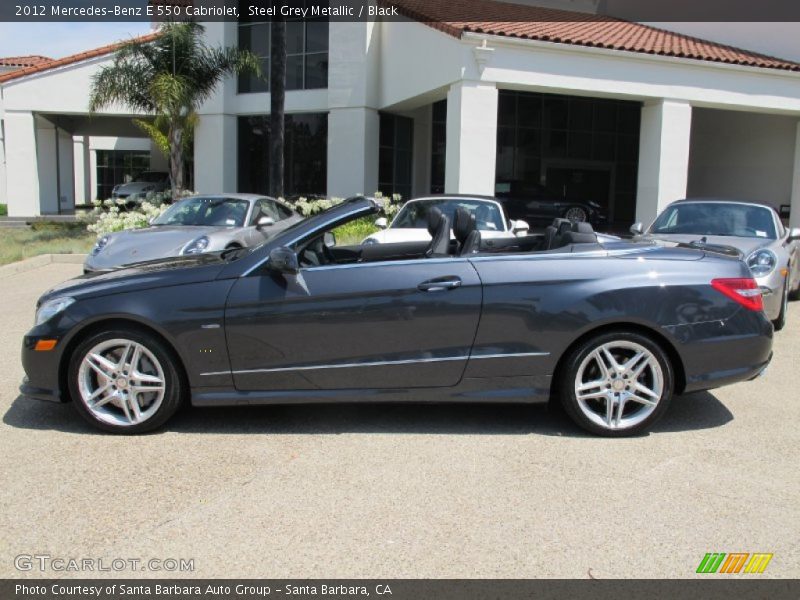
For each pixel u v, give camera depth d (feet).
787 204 62.69
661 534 11.18
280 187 52.01
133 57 56.75
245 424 15.97
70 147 91.15
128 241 30.83
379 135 67.31
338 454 14.25
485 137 46.06
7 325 26.50
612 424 15.25
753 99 52.26
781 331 26.96
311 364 15.11
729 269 15.57
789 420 16.62
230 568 10.13
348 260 19.02
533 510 11.92
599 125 77.66
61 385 15.35
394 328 15.03
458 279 15.08
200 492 12.48
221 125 70.44
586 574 10.05
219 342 14.97
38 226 65.41
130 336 14.96
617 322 15.07
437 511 11.85
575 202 68.69
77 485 12.71
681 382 15.46
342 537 10.98
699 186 71.77
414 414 16.75
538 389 15.25
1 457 13.94
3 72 99.55
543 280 15.12
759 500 12.39
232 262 15.42
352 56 64.49
